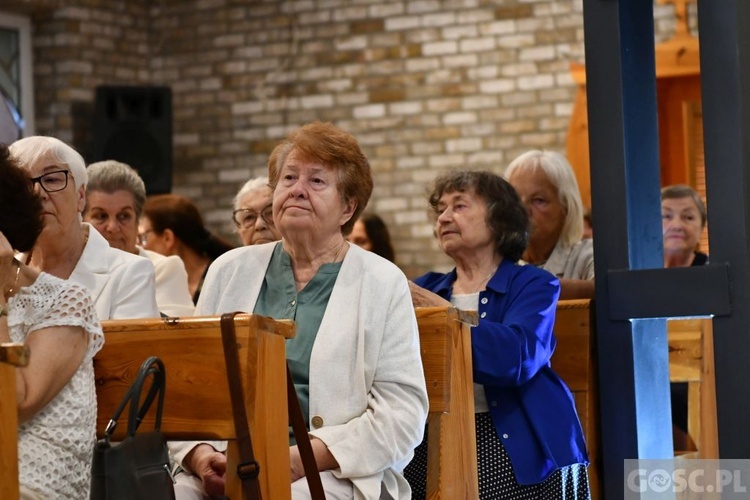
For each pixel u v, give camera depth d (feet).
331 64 32.22
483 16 30.83
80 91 32.01
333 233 11.77
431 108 31.24
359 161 11.84
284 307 11.60
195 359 9.92
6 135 27.84
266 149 32.73
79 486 9.75
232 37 33.12
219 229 33.14
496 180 14.21
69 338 9.59
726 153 12.99
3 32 31.78
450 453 11.79
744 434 12.85
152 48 33.73
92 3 32.35
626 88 13.88
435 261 31.04
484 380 12.84
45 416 9.57
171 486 9.19
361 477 10.87
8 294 9.75
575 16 30.04
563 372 14.40
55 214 12.76
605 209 13.85
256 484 9.50
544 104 30.22
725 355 12.98
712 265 13.05
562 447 13.03
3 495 8.10
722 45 12.99
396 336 11.23
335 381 11.10
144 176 31.35
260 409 9.69
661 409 14.33
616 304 13.70
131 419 9.09
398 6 31.63
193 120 33.47
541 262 17.34
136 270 13.35
